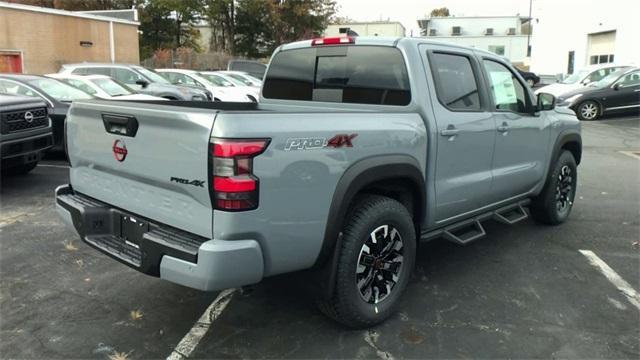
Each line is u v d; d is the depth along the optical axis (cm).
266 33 4669
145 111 307
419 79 386
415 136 370
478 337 351
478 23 6178
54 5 4462
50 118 866
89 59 2830
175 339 347
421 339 347
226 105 455
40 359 322
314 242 313
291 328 361
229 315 379
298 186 298
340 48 426
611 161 1032
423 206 390
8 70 2409
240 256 281
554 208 583
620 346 342
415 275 455
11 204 665
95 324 366
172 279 292
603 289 429
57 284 430
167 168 300
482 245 534
